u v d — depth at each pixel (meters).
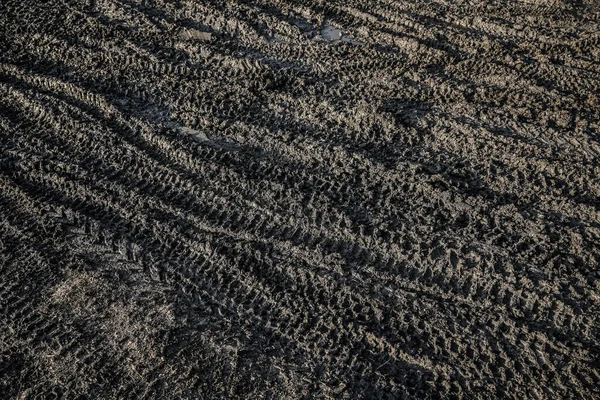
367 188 3.71
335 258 3.35
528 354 2.89
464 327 3.01
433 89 4.36
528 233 3.40
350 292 3.19
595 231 3.38
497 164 3.81
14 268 3.37
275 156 3.96
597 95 4.21
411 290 3.19
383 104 4.26
